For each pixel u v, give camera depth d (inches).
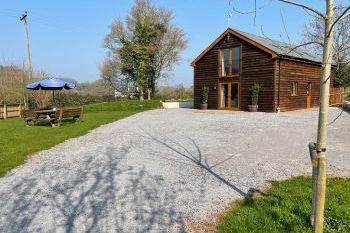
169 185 209.6
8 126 607.8
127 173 241.6
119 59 1531.7
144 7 1487.5
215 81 902.4
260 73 791.1
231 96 868.6
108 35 1551.4
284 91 784.9
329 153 287.3
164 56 1542.8
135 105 1063.0
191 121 595.5
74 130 496.1
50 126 577.0
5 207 178.7
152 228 147.5
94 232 145.1
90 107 1015.6
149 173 239.9
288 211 153.0
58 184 218.8
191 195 189.3
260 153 300.8
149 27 1435.8
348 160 260.1
